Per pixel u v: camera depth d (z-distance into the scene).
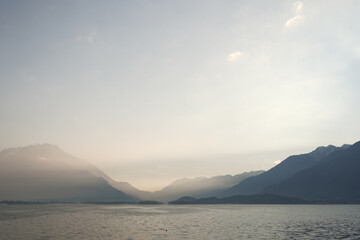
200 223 141.62
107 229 114.75
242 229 114.12
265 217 184.00
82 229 114.81
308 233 101.69
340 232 104.50
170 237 92.12
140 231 107.75
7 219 171.12
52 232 105.06
